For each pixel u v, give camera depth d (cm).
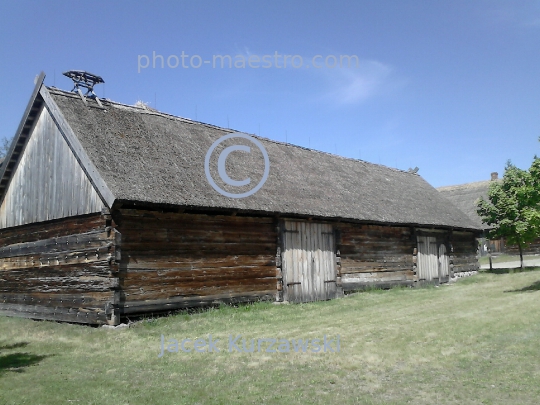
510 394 641
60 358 912
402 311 1384
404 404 619
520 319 1131
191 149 1569
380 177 2542
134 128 1483
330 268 1788
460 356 832
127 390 705
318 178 2008
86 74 1509
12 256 1550
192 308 1347
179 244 1334
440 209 2625
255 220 1555
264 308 1448
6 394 696
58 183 1390
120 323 1186
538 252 4084
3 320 1430
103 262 1205
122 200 1162
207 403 642
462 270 2661
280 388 696
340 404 626
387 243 2103
